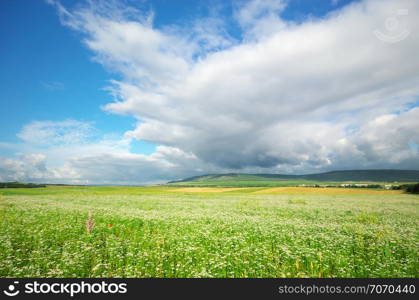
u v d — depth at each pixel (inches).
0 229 535.2
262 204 1384.1
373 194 2847.0
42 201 1406.3
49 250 387.9
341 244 439.8
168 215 823.1
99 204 1268.5
